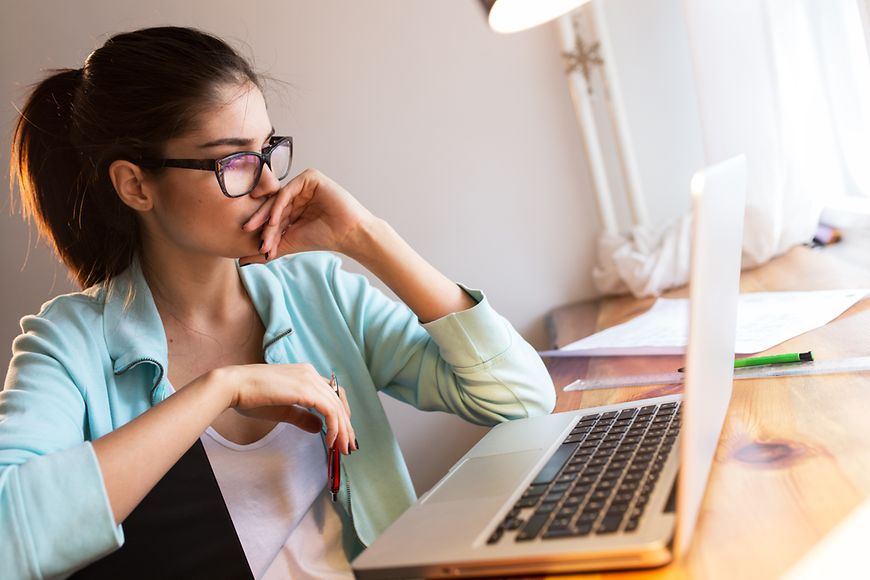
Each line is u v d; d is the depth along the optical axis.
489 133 2.17
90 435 1.12
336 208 1.23
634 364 1.39
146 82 1.11
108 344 1.17
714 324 0.75
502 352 1.23
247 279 1.28
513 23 1.50
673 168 2.11
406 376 1.33
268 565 1.13
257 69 2.18
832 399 0.94
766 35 1.75
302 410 1.12
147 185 1.14
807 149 1.82
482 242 2.21
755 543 0.64
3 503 0.86
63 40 2.21
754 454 0.83
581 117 2.09
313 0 2.15
